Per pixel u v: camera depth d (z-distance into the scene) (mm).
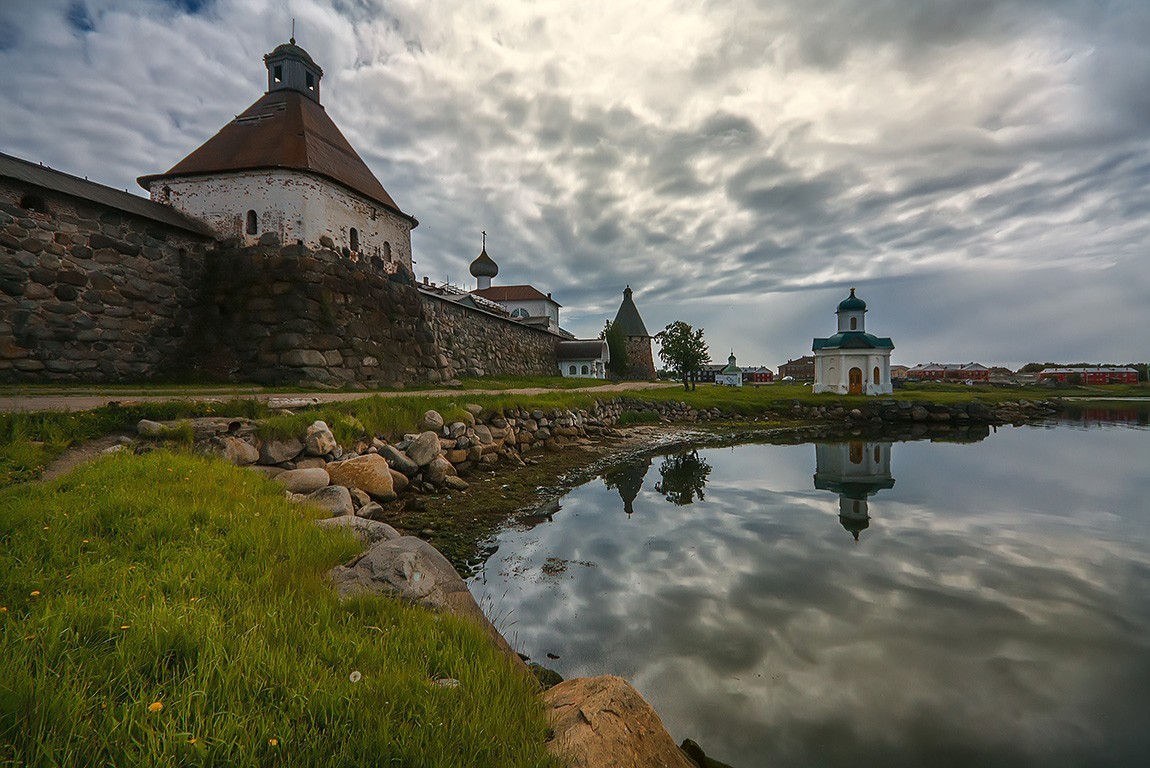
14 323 12344
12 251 12336
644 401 29172
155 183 17406
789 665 4465
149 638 2473
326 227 17562
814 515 9969
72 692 2002
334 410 10562
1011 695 4074
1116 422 34125
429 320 25406
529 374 39281
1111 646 4891
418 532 7945
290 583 3551
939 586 6379
